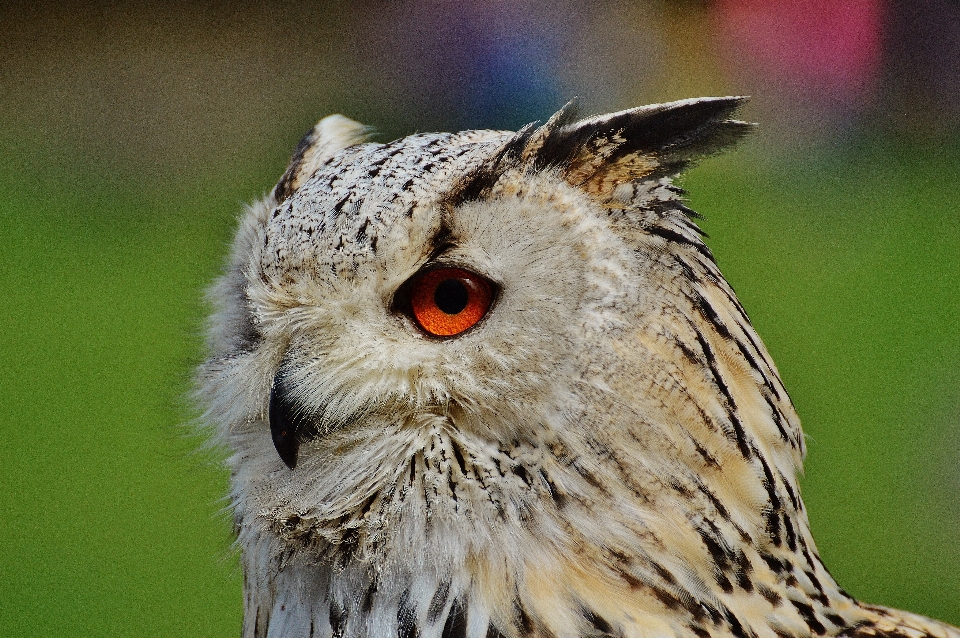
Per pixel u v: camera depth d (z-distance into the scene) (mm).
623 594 4277
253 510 4883
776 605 4516
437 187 4359
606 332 4191
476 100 22406
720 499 4379
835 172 20875
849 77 22078
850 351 14719
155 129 23062
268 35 23703
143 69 23688
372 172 4477
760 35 21891
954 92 21516
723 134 4590
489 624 4289
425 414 4398
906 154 21328
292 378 4547
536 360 4211
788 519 4633
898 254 17781
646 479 4250
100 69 23562
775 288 16641
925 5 21906
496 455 4316
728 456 4398
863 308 15945
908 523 11422
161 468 13812
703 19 22422
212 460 5258
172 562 12039
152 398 15312
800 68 22016
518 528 4289
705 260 4531
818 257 17625
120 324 17219
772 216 19234
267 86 23344
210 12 24203
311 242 4461
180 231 20625
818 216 19266
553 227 4273
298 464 4672
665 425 4250
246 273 4973
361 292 4426
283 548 4730
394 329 4430
